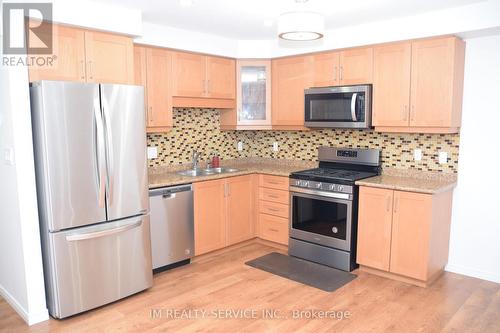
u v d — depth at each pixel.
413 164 3.73
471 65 3.34
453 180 3.50
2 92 2.67
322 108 3.97
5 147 2.72
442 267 3.54
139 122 3.02
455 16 3.07
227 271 3.65
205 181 3.87
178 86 3.89
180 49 3.83
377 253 3.46
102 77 3.04
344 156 4.16
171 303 3.01
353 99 3.66
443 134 3.53
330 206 3.71
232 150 4.96
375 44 3.57
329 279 3.45
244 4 2.98
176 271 3.65
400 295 3.11
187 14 3.27
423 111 3.35
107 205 2.87
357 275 3.54
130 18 3.12
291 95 4.30
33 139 2.65
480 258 3.44
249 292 3.19
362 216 3.53
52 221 2.61
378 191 3.40
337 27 3.71
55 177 2.59
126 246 3.02
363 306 2.93
